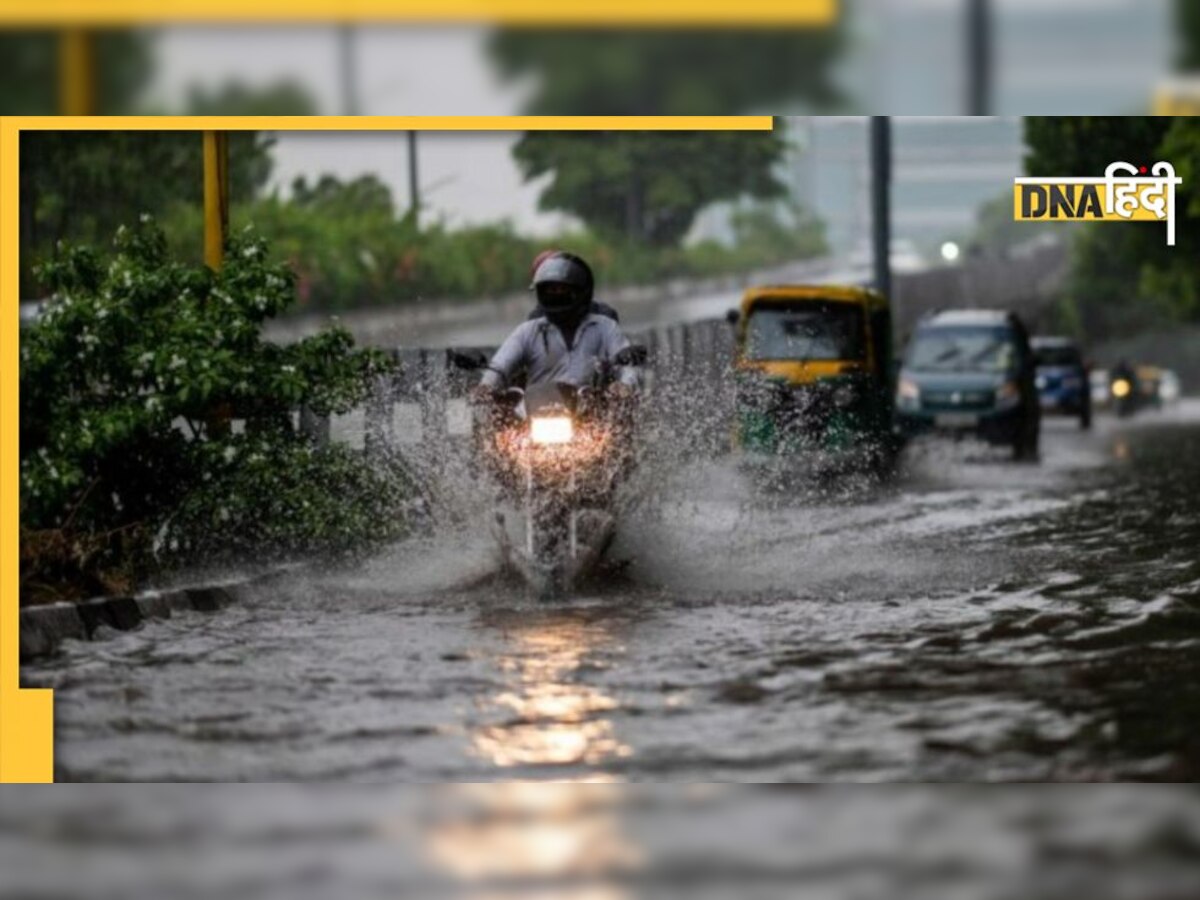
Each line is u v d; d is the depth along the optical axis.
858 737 13.22
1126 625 18.48
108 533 20.52
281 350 22.97
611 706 14.37
